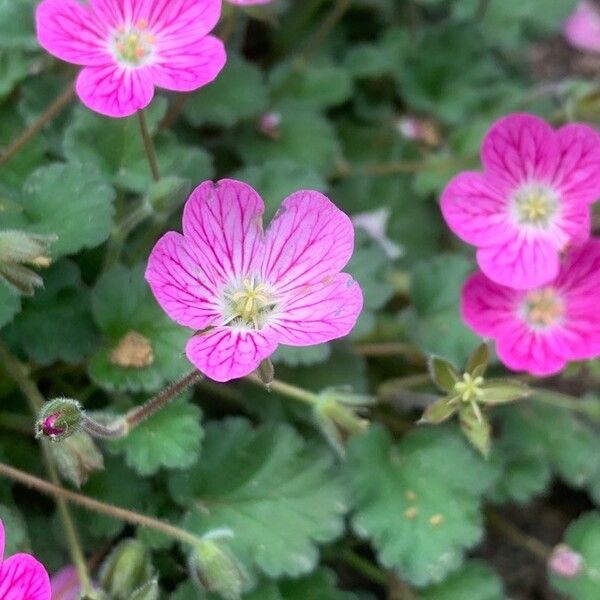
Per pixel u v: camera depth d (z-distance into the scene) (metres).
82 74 0.23
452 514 0.25
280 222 0.22
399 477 0.25
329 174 0.29
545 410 0.27
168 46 0.24
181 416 0.24
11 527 0.22
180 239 0.21
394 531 0.24
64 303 0.24
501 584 0.25
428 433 0.25
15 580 0.20
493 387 0.23
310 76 0.29
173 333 0.24
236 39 0.29
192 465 0.24
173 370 0.24
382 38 0.31
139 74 0.23
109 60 0.23
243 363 0.21
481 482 0.25
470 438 0.23
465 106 0.30
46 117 0.25
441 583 0.25
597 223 0.26
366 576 0.26
